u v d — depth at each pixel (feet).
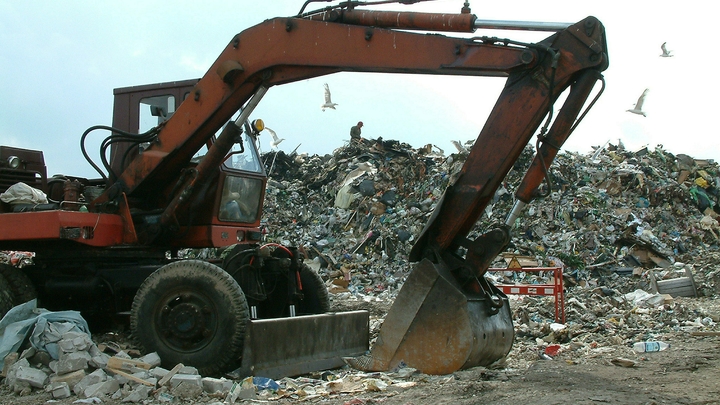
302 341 21.45
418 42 20.61
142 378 19.27
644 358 24.41
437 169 68.95
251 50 23.11
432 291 20.27
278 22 22.67
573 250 55.67
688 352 25.53
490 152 20.06
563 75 19.15
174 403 17.84
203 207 26.00
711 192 68.23
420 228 60.29
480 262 20.62
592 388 18.48
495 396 17.24
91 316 27.32
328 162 79.87
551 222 59.67
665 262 55.52
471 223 21.38
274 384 19.30
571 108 19.20
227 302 20.99
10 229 24.26
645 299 41.19
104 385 18.61
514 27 19.75
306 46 22.16
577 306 38.09
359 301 44.57
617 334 30.68
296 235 66.03
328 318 22.49
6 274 25.49
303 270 27.63
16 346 20.98
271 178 80.07
